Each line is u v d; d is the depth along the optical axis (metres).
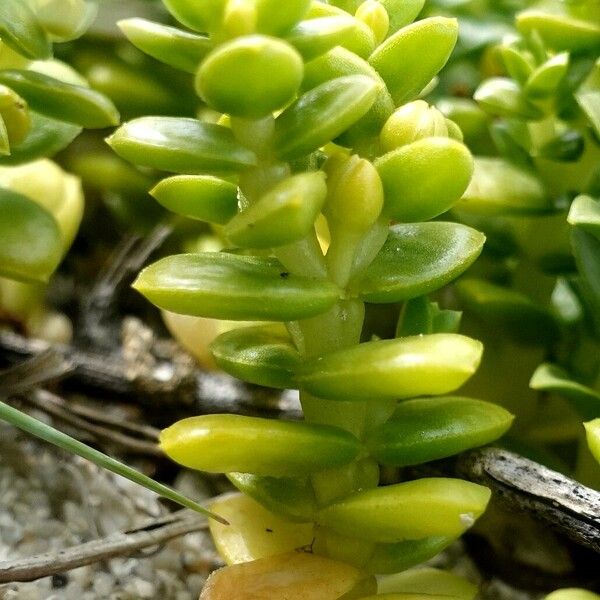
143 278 0.08
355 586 0.08
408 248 0.08
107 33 0.12
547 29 0.10
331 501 0.08
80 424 0.10
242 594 0.08
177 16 0.08
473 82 0.13
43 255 0.09
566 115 0.10
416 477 0.09
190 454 0.08
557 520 0.09
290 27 0.08
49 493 0.10
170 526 0.09
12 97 0.08
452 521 0.08
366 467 0.08
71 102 0.09
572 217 0.09
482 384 0.10
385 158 0.08
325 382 0.08
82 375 0.11
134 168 0.13
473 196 0.10
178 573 0.10
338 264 0.08
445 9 0.12
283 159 0.08
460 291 0.10
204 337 0.11
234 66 0.07
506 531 0.10
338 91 0.08
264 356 0.08
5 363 0.11
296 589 0.08
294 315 0.08
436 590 0.09
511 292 0.10
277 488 0.08
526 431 0.11
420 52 0.08
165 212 0.13
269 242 0.07
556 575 0.10
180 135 0.08
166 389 0.11
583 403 0.09
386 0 0.09
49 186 0.11
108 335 0.12
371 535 0.08
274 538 0.09
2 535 0.10
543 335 0.10
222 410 0.11
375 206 0.08
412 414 0.08
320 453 0.08
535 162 0.11
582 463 0.10
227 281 0.08
